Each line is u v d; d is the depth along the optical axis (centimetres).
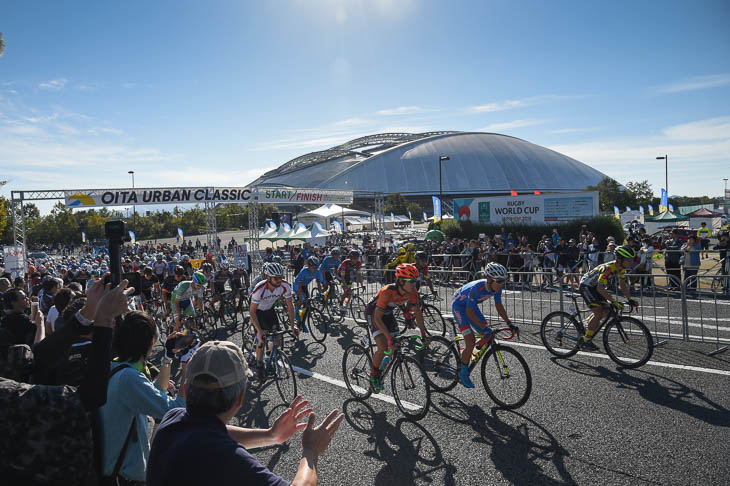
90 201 1484
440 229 2403
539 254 1521
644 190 6188
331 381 556
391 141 12319
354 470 353
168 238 6488
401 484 330
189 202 1670
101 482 193
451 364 509
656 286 668
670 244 1363
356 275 1092
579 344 578
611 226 1992
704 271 1195
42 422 155
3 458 150
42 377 210
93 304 211
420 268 789
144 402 204
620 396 457
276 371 520
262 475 123
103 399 169
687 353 577
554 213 2164
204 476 121
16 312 405
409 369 457
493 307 913
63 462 158
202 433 132
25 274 1398
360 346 503
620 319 551
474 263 1545
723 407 418
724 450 347
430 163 9669
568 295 786
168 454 129
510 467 343
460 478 333
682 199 8244
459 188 9275
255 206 1975
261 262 1989
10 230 3681
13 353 200
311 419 161
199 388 139
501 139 10962
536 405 449
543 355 607
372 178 9556
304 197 1991
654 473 324
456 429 411
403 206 7831
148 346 221
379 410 464
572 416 419
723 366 523
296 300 805
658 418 405
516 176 9588
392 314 487
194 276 800
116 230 206
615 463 339
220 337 859
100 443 195
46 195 1430
